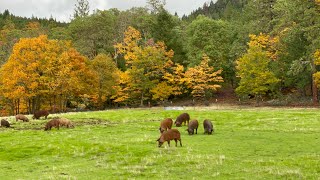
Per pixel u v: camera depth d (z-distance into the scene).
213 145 25.78
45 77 61.69
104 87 75.12
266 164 18.83
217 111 52.22
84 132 34.88
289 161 19.30
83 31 107.06
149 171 18.67
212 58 85.81
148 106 81.88
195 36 90.00
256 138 29.02
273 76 70.50
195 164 19.53
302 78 71.56
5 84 62.03
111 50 105.75
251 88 71.31
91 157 23.81
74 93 69.62
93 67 74.19
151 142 27.66
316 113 45.41
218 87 86.31
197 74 79.31
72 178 17.38
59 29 126.62
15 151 26.77
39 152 26.22
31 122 44.28
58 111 74.31
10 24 159.62
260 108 63.25
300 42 69.81
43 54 63.09
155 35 94.50
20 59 62.44
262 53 70.62
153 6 122.38
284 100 72.94
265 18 83.00
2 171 20.48
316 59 57.44
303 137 28.91
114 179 17.00
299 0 54.28
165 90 80.25
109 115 49.84
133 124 40.59
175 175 17.34
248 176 16.19
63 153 25.48
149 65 80.56
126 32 101.75
